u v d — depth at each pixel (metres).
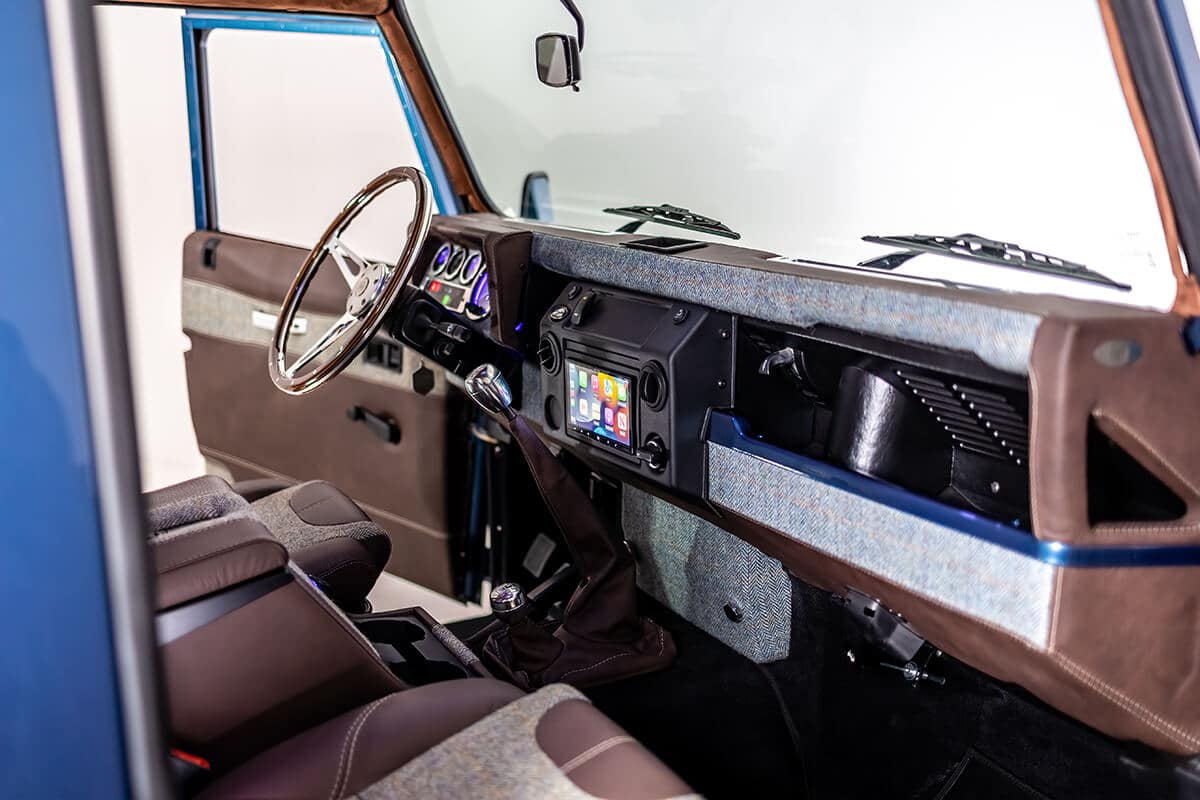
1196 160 1.31
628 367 1.88
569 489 2.08
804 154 2.05
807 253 2.14
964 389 1.43
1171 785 1.49
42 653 0.83
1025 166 1.66
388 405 2.55
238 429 2.93
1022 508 1.50
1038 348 1.19
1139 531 1.22
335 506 2.15
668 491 1.90
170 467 3.12
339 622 1.39
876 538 1.48
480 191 2.78
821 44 1.92
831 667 1.95
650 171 2.38
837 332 1.53
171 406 3.07
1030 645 1.26
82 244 0.76
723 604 2.19
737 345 1.76
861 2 1.83
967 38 1.68
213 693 1.28
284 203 2.78
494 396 2.00
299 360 2.00
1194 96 1.29
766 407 1.81
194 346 2.95
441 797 1.08
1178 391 1.21
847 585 1.64
